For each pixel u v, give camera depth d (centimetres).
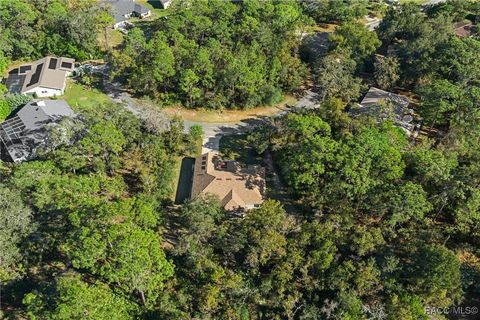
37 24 12175
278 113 11112
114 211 6656
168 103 10988
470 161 8275
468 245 7369
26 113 9925
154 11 15612
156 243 6556
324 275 6612
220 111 11006
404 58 11544
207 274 6856
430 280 6347
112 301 6272
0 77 11619
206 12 12475
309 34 13588
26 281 6919
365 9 14538
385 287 6488
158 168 8888
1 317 6488
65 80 11456
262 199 8544
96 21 12350
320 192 7900
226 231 7281
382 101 10000
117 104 9556
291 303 6425
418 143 9744
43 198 7206
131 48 11056
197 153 9794
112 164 8706
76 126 8919
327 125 8950
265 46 11762
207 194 8150
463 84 10256
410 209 7231
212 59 10881
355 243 6788
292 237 7069
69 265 7200
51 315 5628
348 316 6075
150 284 6356
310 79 12288
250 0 12888
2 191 7038
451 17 13275
